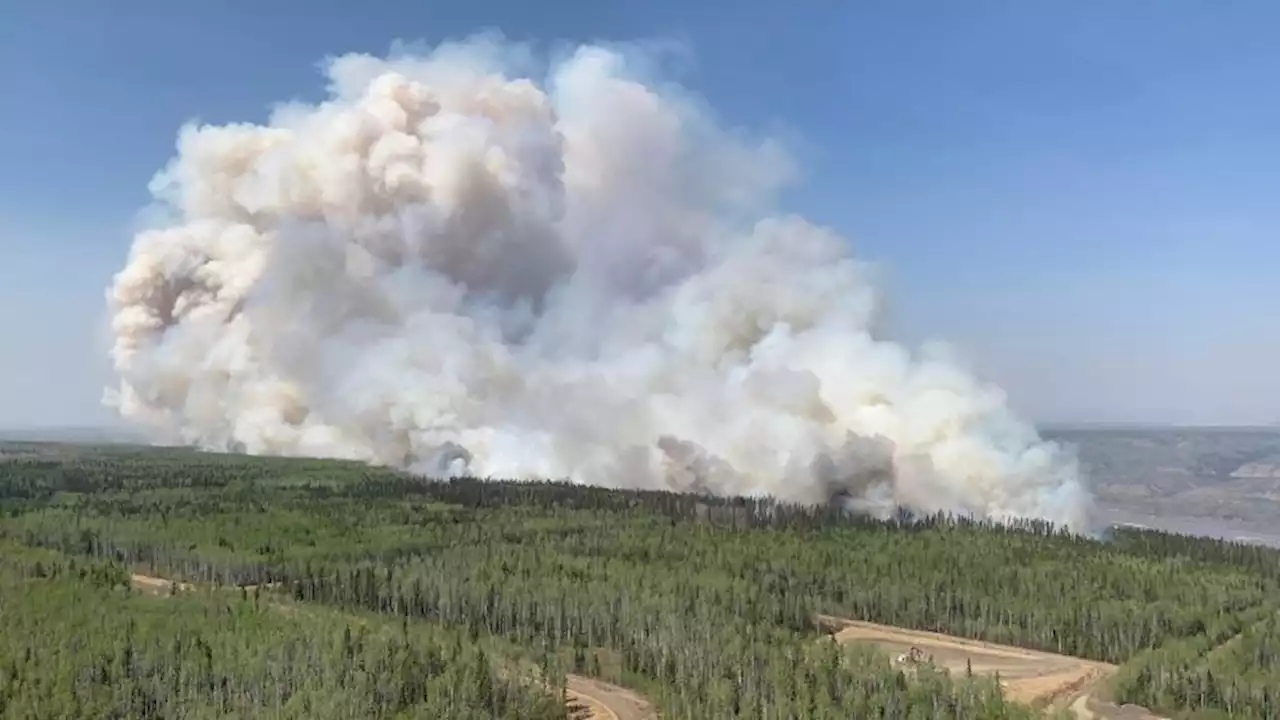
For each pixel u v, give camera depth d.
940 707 174.12
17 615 191.12
